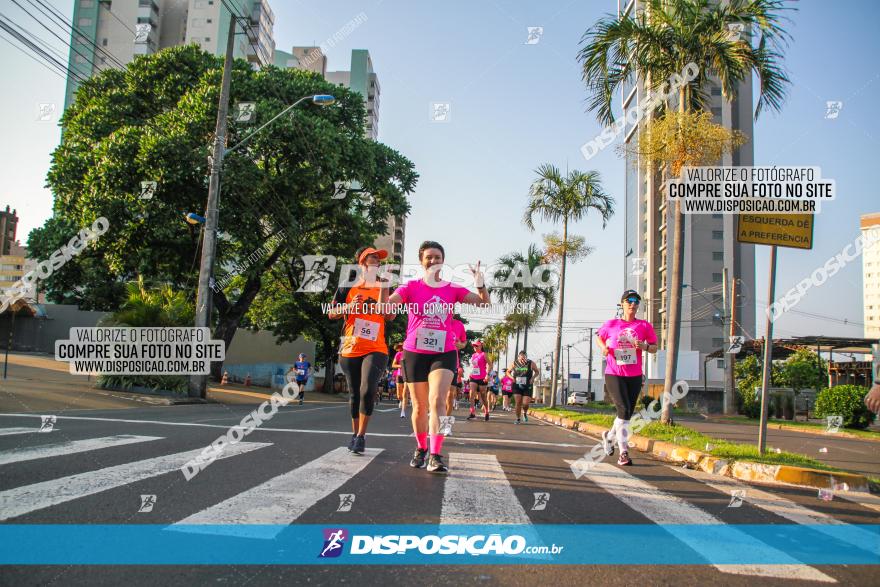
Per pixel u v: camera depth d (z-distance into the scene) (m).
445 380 5.36
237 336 39.31
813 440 13.58
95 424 7.96
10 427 7.07
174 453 5.56
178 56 23.84
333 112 25.19
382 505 3.88
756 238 7.09
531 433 11.13
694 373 54.53
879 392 2.59
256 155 22.39
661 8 12.34
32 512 3.29
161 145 19.97
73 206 22.67
